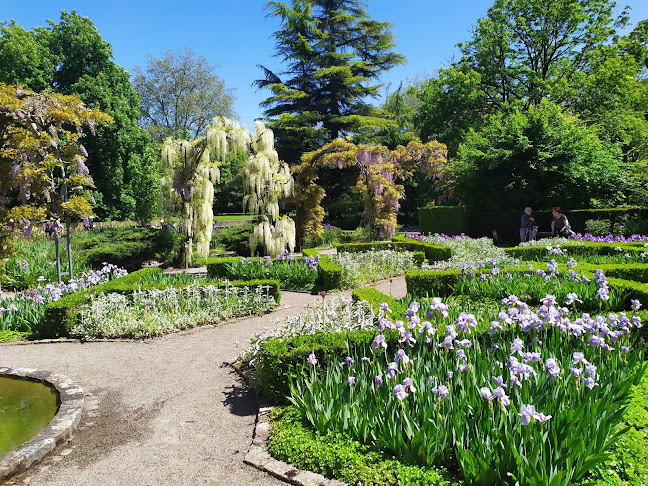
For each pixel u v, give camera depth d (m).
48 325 6.70
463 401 3.01
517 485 2.39
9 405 4.43
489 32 26.02
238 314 7.63
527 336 4.19
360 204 29.83
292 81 34.16
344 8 33.81
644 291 5.82
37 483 3.18
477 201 21.19
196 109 36.38
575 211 18.06
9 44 21.58
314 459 3.13
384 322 3.72
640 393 3.72
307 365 4.24
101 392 4.81
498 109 27.09
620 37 25.33
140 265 13.88
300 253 16.78
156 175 24.53
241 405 4.41
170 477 3.22
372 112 34.19
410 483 2.71
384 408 3.22
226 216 39.44
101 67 24.05
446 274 7.75
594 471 2.68
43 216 8.26
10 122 7.93
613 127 22.58
